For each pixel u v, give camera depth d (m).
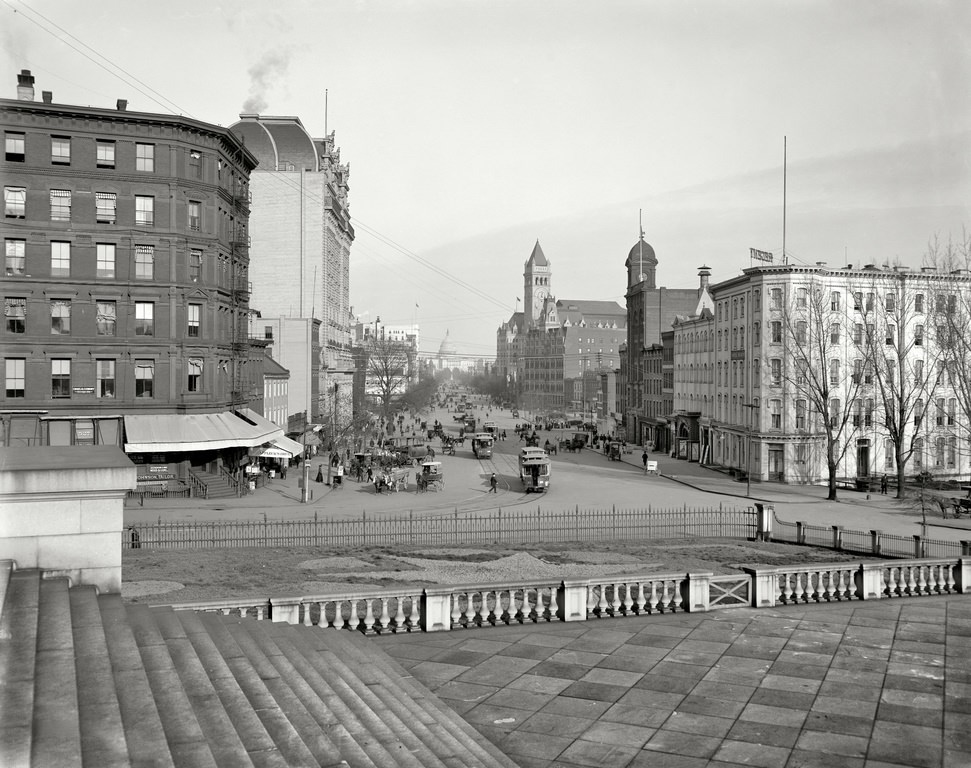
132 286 55.47
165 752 9.02
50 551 14.05
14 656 10.22
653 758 13.53
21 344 53.34
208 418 58.03
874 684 16.75
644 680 16.86
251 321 92.25
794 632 20.09
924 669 17.61
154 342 56.00
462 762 12.11
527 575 31.41
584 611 20.89
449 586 20.05
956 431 77.81
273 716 11.41
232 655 13.51
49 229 53.75
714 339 90.06
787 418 75.12
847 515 53.91
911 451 67.12
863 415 76.50
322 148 108.75
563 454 106.25
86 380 54.84
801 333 74.06
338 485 65.94
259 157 99.81
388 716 13.12
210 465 59.44
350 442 100.56
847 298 76.25
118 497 14.34
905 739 14.30
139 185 55.53
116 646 11.73
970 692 16.39
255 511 50.97
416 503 57.19
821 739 14.27
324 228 102.12
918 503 57.94
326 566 32.72
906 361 76.06
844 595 23.42
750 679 16.97
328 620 21.72
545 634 19.73
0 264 52.91
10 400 53.25
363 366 141.25
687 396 101.62
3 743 8.02
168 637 13.16
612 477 78.38
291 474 75.44
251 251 100.00
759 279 76.62
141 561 33.44
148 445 54.06
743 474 76.81
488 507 55.91
